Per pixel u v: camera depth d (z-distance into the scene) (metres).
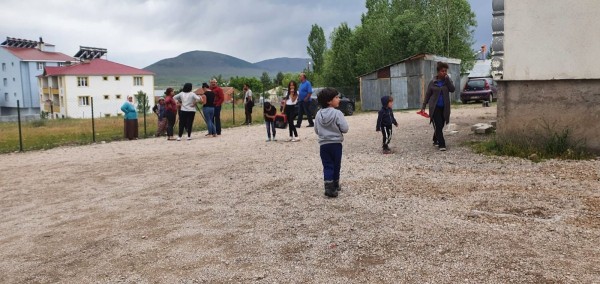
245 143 13.24
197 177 8.59
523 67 8.73
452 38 42.72
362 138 12.39
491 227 4.95
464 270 3.96
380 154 9.67
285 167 8.90
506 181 6.87
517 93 8.90
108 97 66.62
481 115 17.59
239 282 4.04
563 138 8.45
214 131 15.96
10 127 27.61
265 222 5.61
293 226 5.39
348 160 9.16
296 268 4.25
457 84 33.47
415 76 29.59
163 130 18.03
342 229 5.16
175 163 10.37
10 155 14.27
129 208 6.71
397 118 18.61
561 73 8.44
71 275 4.45
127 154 12.46
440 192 6.46
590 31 8.15
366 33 47.31
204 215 6.09
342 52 49.34
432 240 4.67
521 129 8.93
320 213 5.81
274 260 4.46
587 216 5.17
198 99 15.23
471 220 5.22
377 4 53.28
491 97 30.19
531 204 5.71
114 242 5.28
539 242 4.47
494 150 8.94
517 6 8.70
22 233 5.88
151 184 8.27
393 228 5.09
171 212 6.34
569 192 6.14
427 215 5.47
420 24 42.03
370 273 4.04
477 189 6.52
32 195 8.05
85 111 65.06
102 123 28.12
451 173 7.55
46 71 67.81
